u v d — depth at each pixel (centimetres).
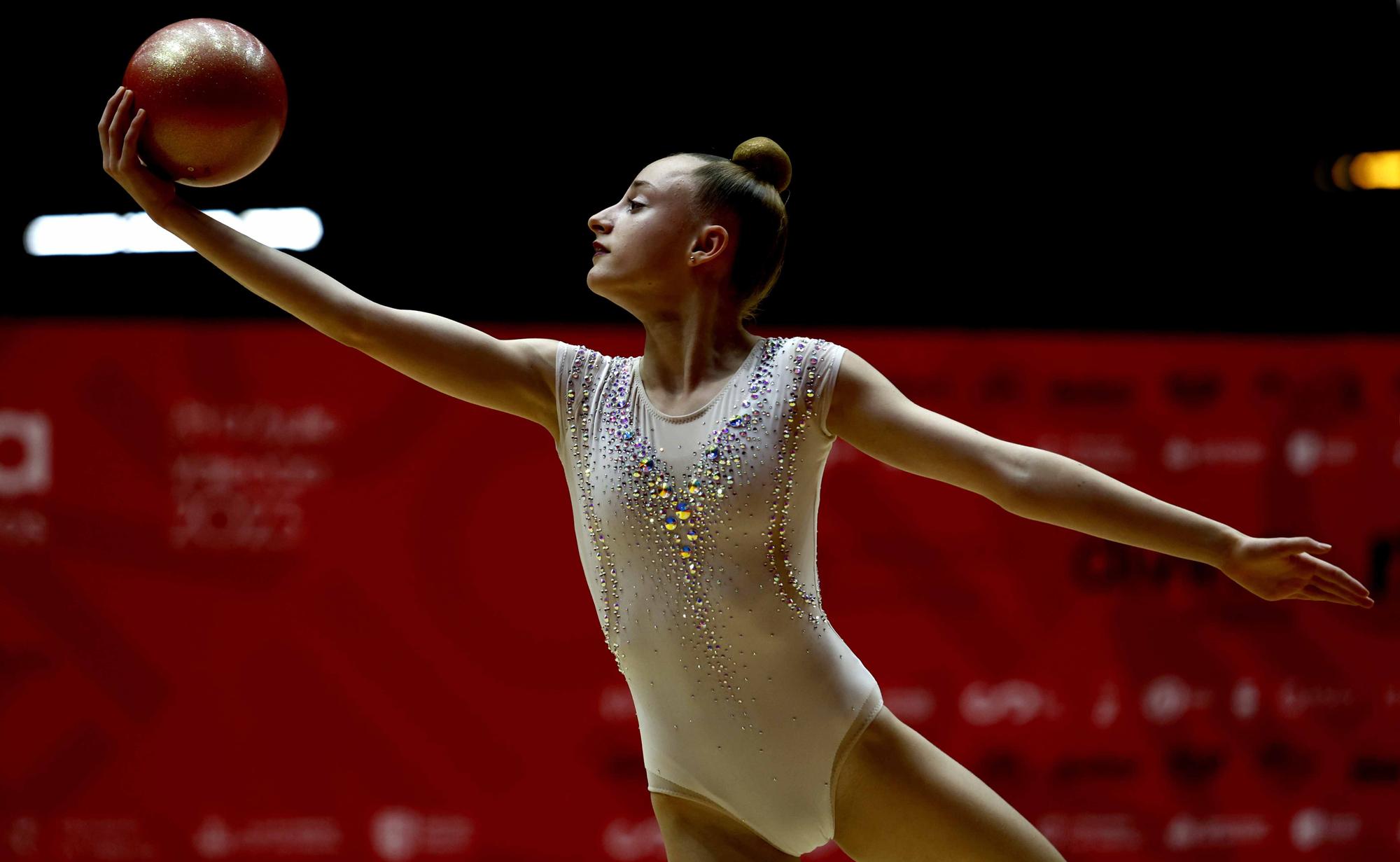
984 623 1755
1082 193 2030
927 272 2036
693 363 816
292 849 1669
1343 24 1916
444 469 1714
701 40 1888
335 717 1683
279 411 1697
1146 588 1783
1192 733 1777
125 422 1675
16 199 1903
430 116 1909
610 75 1905
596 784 1705
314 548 1691
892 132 1975
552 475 1728
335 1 1808
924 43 1908
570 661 1714
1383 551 1806
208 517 1680
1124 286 2056
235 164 803
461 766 1694
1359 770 1794
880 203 2012
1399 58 1944
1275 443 1812
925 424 784
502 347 838
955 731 1742
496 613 1706
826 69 1923
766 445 792
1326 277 2062
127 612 1661
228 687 1670
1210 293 2062
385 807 1681
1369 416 1819
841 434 808
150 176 787
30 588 1648
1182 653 1781
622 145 1948
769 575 799
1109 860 1753
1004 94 1958
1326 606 1802
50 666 1648
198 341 1692
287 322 1798
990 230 2033
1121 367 1803
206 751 1662
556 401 843
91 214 1920
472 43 1861
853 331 1780
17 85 1836
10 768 1634
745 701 809
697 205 820
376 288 1964
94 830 1642
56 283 1923
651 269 813
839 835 855
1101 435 1794
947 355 1781
